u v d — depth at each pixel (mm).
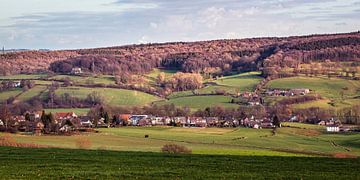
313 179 42406
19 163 51031
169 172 45500
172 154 62656
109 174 43656
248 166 50625
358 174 45219
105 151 66188
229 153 75250
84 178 41562
